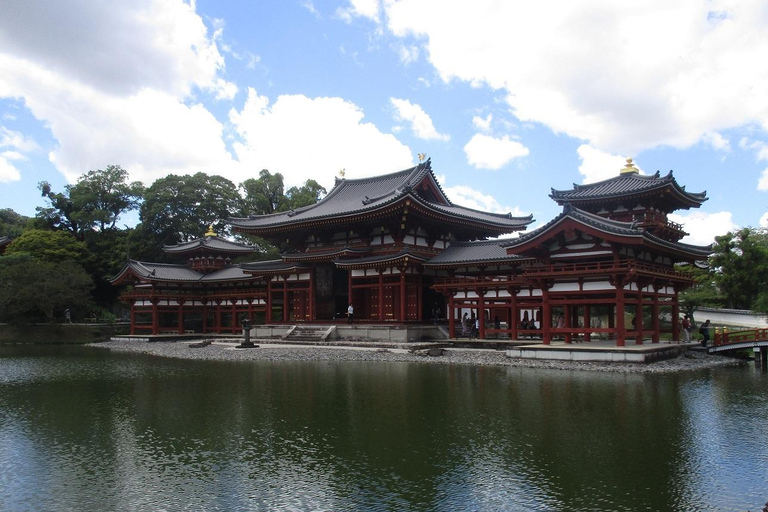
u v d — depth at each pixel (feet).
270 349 155.12
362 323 169.37
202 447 54.49
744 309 191.93
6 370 116.67
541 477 44.88
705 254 138.41
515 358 118.21
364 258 173.17
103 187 288.51
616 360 107.24
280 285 200.54
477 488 42.65
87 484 44.73
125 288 281.33
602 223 112.37
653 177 142.61
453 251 168.45
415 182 184.34
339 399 76.95
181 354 152.76
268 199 315.99
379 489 42.78
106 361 135.85
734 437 55.42
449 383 88.94
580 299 119.34
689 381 89.40
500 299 140.15
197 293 230.27
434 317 171.12
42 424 64.54
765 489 41.83
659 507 38.65
